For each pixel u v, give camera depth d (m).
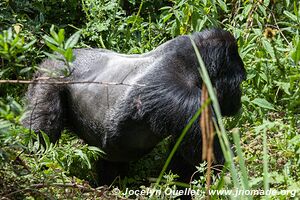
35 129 9.30
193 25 10.48
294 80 9.38
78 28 11.91
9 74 9.91
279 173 8.23
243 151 8.91
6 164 7.03
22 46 6.35
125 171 10.02
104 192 7.50
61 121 9.55
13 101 6.34
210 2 10.76
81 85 9.30
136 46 11.38
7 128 6.25
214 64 8.88
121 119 8.87
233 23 11.18
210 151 4.98
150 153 10.23
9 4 11.66
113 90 8.98
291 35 11.56
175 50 8.85
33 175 7.29
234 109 9.27
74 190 7.39
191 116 8.49
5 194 6.73
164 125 8.64
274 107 10.01
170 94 8.56
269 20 11.12
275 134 8.99
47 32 11.77
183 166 9.23
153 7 12.67
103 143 9.24
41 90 9.44
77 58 9.54
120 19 11.69
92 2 11.55
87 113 9.30
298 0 12.07
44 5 12.09
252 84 10.25
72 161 9.03
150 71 8.77
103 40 11.49
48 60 9.54
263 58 10.22
